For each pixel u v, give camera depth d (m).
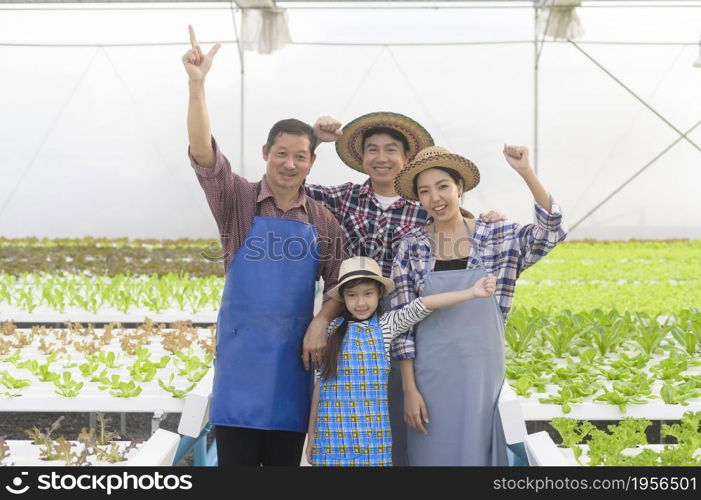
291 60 21.12
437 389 3.40
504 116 21.50
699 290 9.44
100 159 21.64
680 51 20.92
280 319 3.31
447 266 3.45
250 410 3.28
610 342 5.20
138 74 21.22
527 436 3.36
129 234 21.91
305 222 3.38
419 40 21.16
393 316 3.41
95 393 4.20
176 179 21.73
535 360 4.81
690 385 4.20
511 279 3.44
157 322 7.00
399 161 3.73
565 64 21.38
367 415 3.28
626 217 22.59
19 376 4.60
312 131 3.36
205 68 3.09
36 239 19.89
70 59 21.12
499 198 21.78
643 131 21.78
